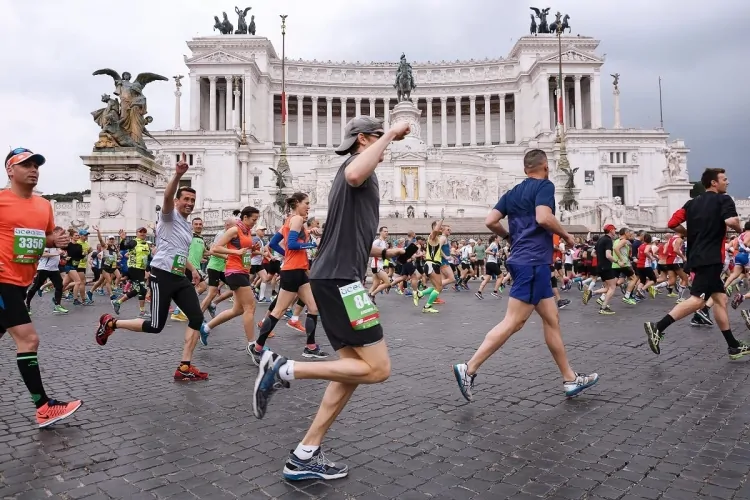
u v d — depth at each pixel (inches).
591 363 370.0
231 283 405.4
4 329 252.7
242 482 189.5
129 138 1087.0
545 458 207.9
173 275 328.8
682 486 183.0
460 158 2886.3
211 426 248.4
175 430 243.0
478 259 1371.8
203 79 4136.3
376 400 287.9
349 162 189.5
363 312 186.9
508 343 449.4
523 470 197.5
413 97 4426.7
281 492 181.8
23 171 254.5
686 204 385.7
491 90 4382.4
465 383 280.1
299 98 4340.6
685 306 374.0
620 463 202.2
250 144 3688.5
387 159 2699.3
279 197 2235.5
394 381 328.8
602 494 177.8
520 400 285.1
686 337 469.4
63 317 657.0
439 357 401.7
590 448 217.2
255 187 3503.9
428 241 709.9
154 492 181.8
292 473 189.9
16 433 240.1
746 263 733.9
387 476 193.6
